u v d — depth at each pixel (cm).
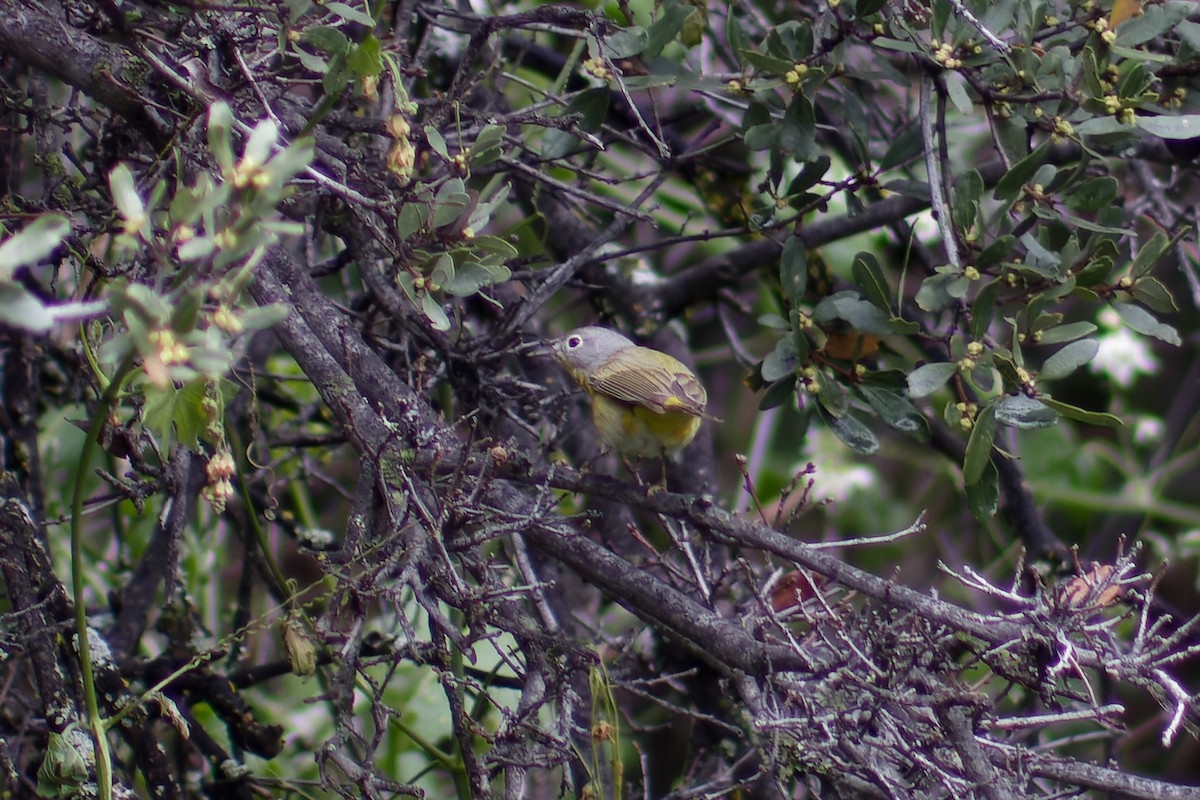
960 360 738
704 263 1186
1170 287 1454
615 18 965
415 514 652
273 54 716
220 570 1182
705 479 1154
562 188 862
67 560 1135
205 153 683
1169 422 1449
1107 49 791
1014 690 1043
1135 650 601
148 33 679
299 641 682
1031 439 1457
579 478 709
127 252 734
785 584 878
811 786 743
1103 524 1466
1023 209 787
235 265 497
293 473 1207
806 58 802
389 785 641
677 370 848
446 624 623
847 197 891
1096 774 652
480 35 812
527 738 681
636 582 733
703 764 1005
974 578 649
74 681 790
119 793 691
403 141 629
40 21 680
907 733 656
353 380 724
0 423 958
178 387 605
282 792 1077
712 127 1090
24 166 1087
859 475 1434
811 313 861
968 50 762
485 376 889
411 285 679
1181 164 1036
